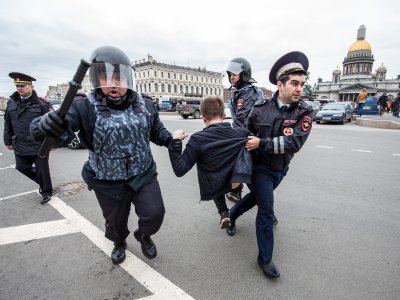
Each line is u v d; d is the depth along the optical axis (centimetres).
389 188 398
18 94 348
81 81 142
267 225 204
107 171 180
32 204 356
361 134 1009
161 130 205
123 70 170
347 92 8125
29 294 190
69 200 368
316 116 1569
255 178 213
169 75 7950
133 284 199
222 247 247
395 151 676
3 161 663
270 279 202
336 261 222
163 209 198
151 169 202
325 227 281
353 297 182
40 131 150
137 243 255
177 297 185
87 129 170
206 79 9138
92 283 200
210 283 198
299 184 424
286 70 191
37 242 260
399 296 182
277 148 193
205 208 338
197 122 1653
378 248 240
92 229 284
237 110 302
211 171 201
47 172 359
